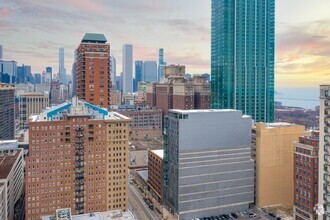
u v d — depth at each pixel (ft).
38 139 595.47
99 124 628.28
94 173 631.97
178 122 638.94
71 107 632.79
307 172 601.21
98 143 629.92
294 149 635.25
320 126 545.85
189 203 651.25
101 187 638.12
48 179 605.31
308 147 599.16
